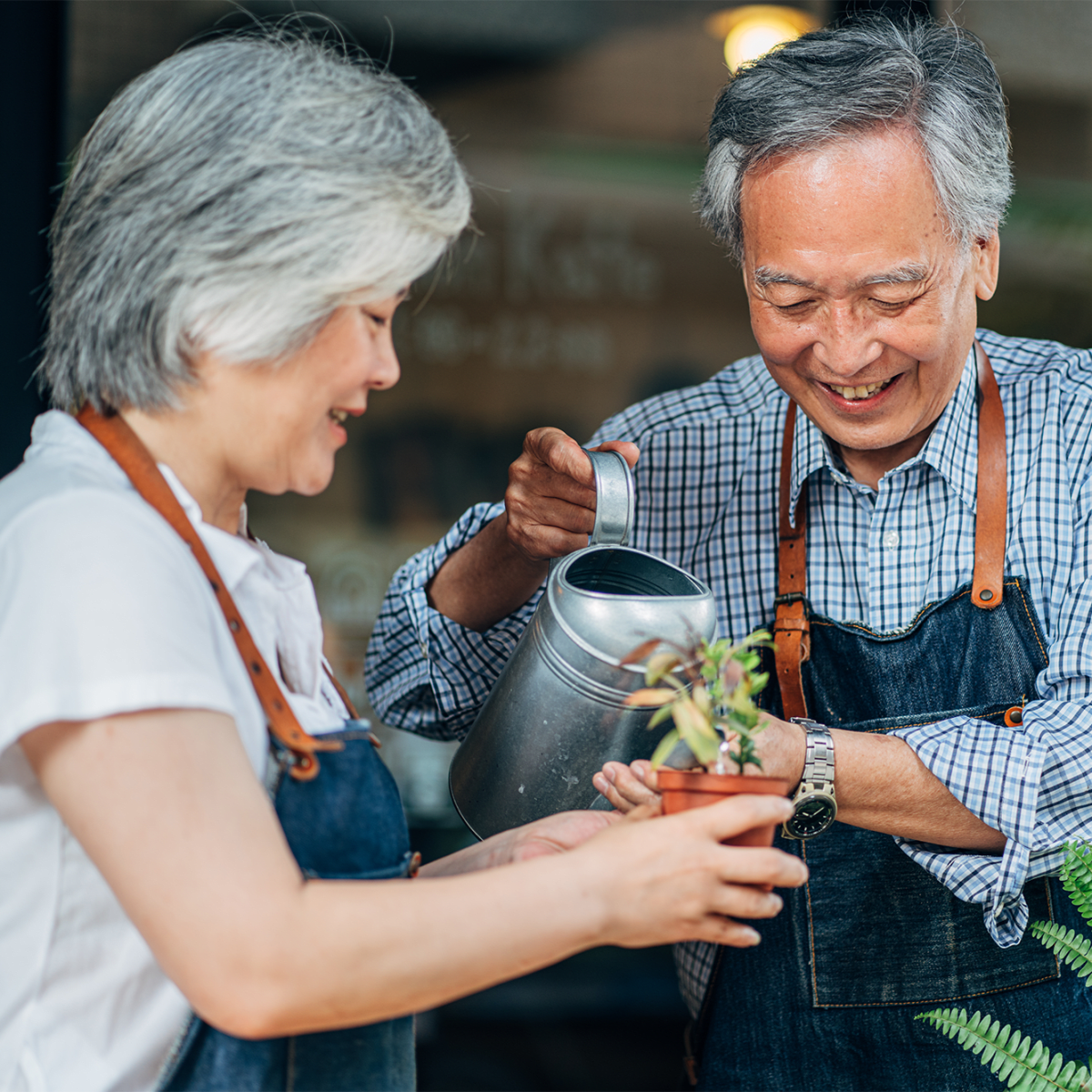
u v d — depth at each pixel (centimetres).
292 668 103
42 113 230
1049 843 128
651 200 462
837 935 141
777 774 123
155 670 82
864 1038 140
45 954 90
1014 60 394
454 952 82
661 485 160
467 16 412
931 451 143
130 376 93
